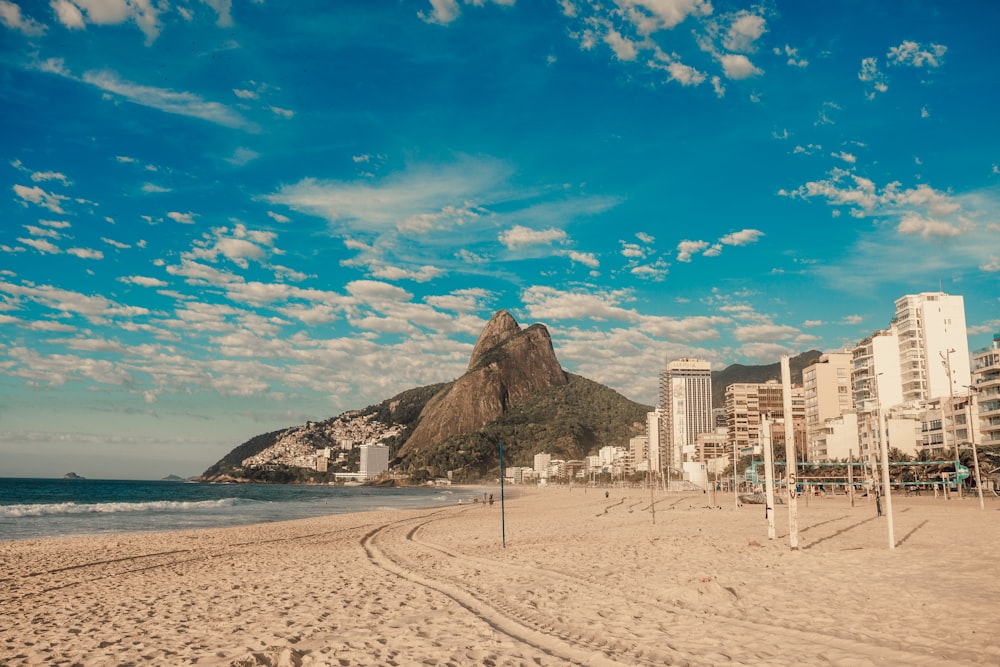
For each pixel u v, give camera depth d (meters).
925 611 13.01
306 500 135.25
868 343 131.50
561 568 21.33
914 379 123.00
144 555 30.55
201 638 12.31
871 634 11.31
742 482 118.88
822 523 39.59
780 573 18.47
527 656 10.37
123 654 11.16
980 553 22.44
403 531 44.47
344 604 15.68
